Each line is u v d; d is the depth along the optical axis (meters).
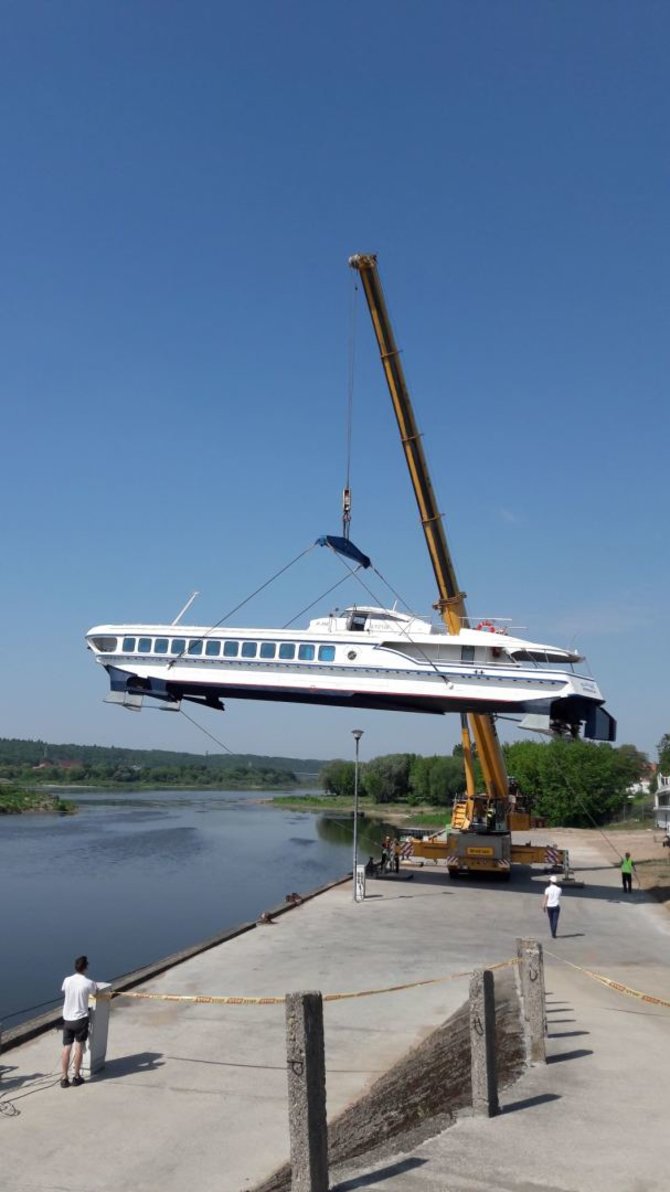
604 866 42.72
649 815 83.81
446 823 90.94
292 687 30.14
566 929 24.06
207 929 32.88
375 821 97.75
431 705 30.73
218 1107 10.98
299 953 20.47
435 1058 12.17
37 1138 10.02
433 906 28.09
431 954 20.27
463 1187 7.53
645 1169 7.89
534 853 35.12
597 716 29.52
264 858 58.12
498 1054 11.86
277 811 113.44
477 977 9.45
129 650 31.45
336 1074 12.19
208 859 57.09
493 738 35.69
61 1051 13.44
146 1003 16.09
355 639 30.25
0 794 104.94
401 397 32.03
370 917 25.83
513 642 29.77
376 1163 8.16
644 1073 10.72
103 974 25.59
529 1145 8.42
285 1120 10.56
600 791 80.62
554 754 82.12
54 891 42.44
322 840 72.31
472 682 29.38
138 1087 11.71
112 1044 13.68
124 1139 9.99
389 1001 16.09
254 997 16.41
